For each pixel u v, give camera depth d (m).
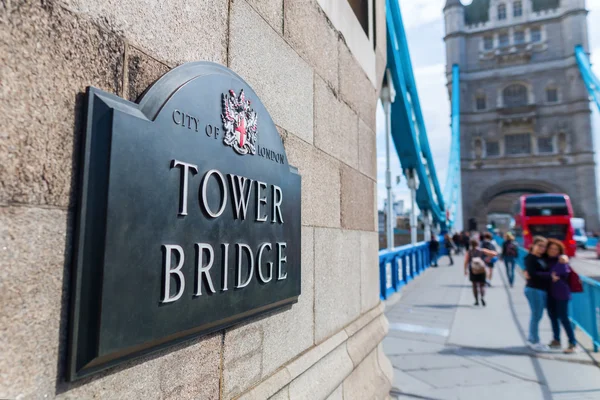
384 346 5.91
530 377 4.65
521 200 20.86
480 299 9.88
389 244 11.21
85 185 0.98
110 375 1.02
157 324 1.11
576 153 56.81
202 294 1.30
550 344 5.70
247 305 1.55
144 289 1.07
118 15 1.14
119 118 1.03
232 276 1.46
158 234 1.13
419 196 21.89
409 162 16.20
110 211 0.98
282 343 1.92
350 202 3.00
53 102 0.94
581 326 6.37
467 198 60.97
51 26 0.94
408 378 4.63
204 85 1.39
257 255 1.64
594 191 54.78
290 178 1.97
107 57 1.10
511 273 12.39
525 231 20.08
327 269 2.52
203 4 1.52
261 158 1.71
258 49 1.88
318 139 2.48
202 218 1.32
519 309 8.62
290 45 2.20
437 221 29.98
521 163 59.41
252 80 1.81
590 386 4.36
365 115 3.50
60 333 0.92
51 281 0.91
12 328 0.82
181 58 1.38
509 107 60.81
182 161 1.24
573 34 59.81
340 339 2.53
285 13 2.17
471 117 63.44
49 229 0.91
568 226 19.61
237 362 1.56
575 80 58.47
